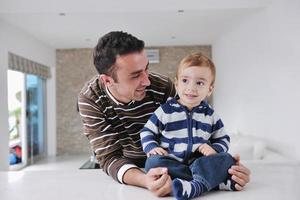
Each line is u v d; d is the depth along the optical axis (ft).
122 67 2.83
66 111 24.44
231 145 10.78
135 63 2.83
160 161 2.67
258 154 10.54
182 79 3.00
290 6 11.23
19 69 18.03
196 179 2.48
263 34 13.64
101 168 3.59
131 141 3.52
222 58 20.93
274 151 12.37
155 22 16.81
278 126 12.36
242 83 16.69
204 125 2.96
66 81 24.43
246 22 15.81
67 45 23.09
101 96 3.40
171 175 2.58
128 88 3.00
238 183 2.58
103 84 3.32
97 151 3.42
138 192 2.65
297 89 10.85
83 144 24.47
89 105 3.44
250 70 15.35
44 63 22.17
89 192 2.68
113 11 13.76
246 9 14.01
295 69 10.98
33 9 13.69
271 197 2.44
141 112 3.38
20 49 17.90
